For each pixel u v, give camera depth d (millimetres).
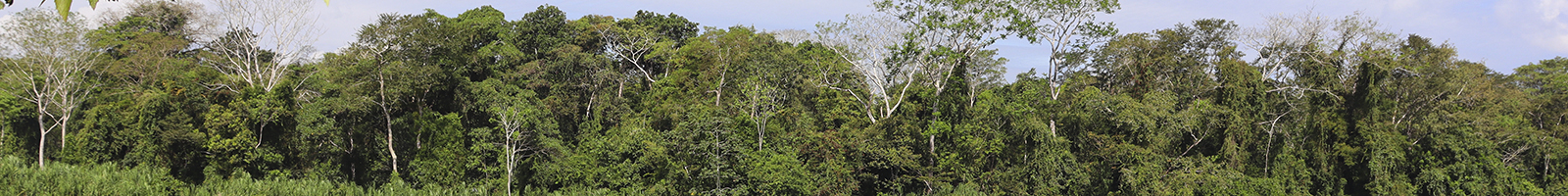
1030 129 52781
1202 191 51406
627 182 49531
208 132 45938
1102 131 54219
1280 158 55469
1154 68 58656
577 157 52094
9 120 52156
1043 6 51875
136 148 45594
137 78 56531
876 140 52031
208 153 45906
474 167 50156
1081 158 53594
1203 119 54906
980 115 53750
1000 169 53219
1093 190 52312
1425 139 58312
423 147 50469
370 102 49781
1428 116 57750
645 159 48969
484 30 65062
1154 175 49594
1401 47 60812
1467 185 56625
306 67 58469
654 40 66938
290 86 49219
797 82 55625
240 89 48812
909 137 52406
